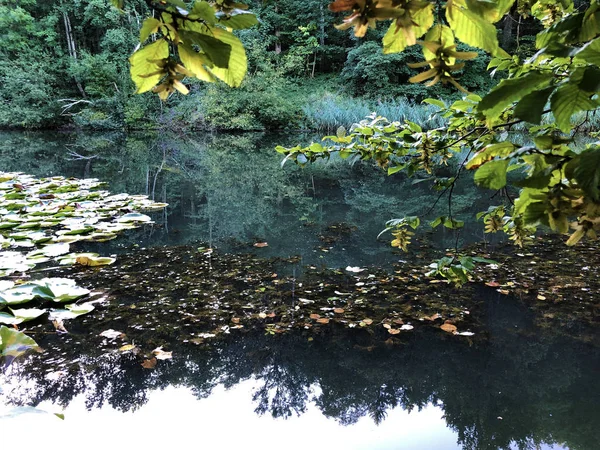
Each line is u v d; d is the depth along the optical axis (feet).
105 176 25.88
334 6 1.46
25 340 7.30
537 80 1.62
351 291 9.87
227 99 54.70
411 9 1.46
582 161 1.57
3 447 4.82
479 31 1.66
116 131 57.06
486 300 9.38
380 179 26.76
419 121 46.11
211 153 37.14
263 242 13.75
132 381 6.56
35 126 56.08
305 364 7.13
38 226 14.43
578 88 1.51
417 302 9.30
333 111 52.80
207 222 16.26
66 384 6.41
